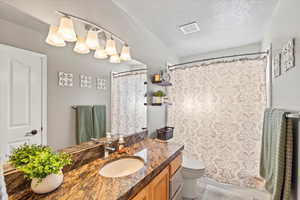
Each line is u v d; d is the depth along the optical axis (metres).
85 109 1.27
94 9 1.33
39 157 0.81
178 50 3.02
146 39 2.14
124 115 1.73
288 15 1.31
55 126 1.04
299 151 1.09
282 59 1.47
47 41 0.98
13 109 0.82
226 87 2.24
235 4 1.57
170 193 1.38
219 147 2.29
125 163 1.36
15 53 0.83
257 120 2.07
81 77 1.23
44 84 0.98
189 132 2.50
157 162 1.21
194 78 2.46
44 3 0.97
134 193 0.86
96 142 1.35
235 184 2.20
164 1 1.51
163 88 2.67
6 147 0.79
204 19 1.87
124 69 1.73
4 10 0.79
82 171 1.07
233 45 2.77
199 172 1.89
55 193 0.80
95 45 1.27
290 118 1.11
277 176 1.14
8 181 0.78
